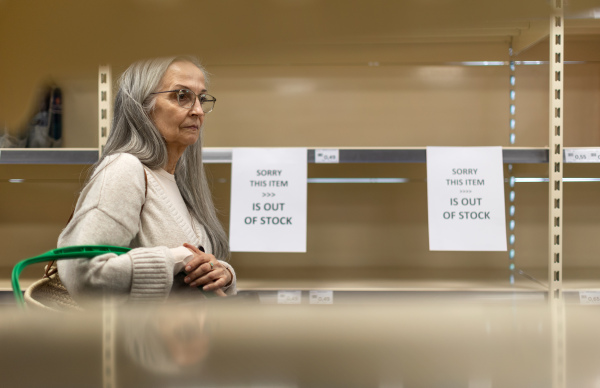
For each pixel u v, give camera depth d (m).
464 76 2.37
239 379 0.06
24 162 1.89
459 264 2.42
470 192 1.99
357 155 1.98
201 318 0.09
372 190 2.42
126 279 1.06
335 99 2.38
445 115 2.38
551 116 1.91
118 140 1.29
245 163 2.02
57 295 1.06
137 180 1.19
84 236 1.09
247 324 0.08
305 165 2.00
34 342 0.07
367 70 2.38
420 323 0.08
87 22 0.09
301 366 0.07
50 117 2.16
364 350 0.07
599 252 2.40
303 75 2.38
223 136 2.38
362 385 0.06
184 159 1.45
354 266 2.43
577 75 2.36
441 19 0.10
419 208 2.42
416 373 0.06
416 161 1.99
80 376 0.06
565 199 2.41
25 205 2.41
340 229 2.42
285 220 2.00
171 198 1.31
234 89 2.38
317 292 1.94
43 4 0.09
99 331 0.08
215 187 2.40
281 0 0.09
